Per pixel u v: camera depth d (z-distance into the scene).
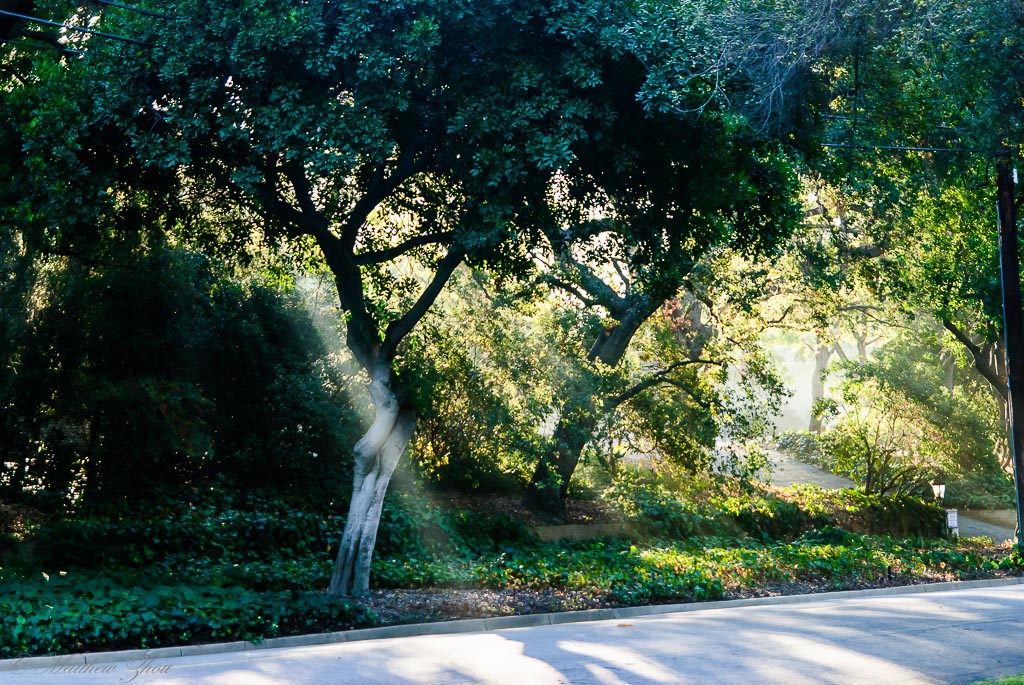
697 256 16.25
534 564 18.33
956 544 27.03
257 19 11.91
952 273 25.64
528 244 15.36
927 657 10.34
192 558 17.77
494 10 12.44
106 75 12.60
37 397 19.02
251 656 10.66
